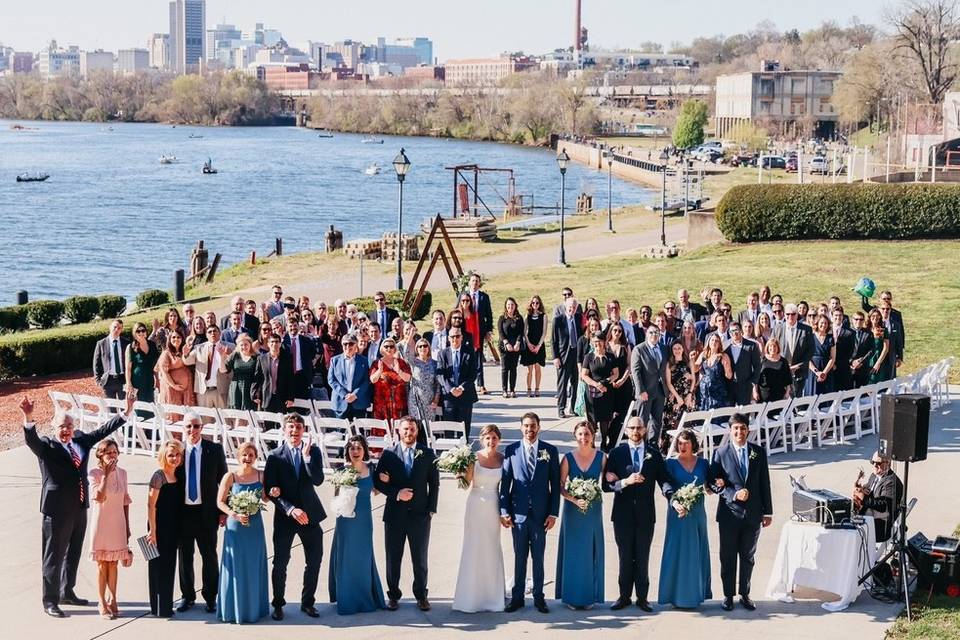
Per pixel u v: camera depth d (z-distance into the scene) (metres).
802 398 19.94
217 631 12.69
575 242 59.66
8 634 12.62
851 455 19.98
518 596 13.35
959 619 12.82
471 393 19.48
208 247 76.94
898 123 78.56
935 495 17.56
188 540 13.24
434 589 14.10
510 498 13.24
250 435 18.55
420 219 91.88
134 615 13.23
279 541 13.06
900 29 107.19
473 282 24.75
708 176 107.19
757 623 12.87
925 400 13.24
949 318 31.17
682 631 12.66
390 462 13.30
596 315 22.38
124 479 13.17
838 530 13.45
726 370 19.44
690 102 157.50
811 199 45.06
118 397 20.88
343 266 52.12
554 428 21.34
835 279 37.25
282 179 135.00
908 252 41.41
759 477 13.20
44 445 13.16
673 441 17.88
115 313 39.12
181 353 19.88
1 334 36.34
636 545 13.27
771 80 171.12
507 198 103.50
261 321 21.95
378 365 18.81
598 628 12.76
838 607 13.30
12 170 148.38
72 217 94.00
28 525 16.50
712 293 22.23
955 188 43.25
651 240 59.16
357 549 13.15
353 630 12.73
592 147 158.00
